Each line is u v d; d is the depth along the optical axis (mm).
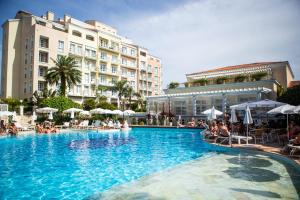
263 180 7055
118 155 12188
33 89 41469
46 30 43719
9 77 44438
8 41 44875
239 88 32906
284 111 12344
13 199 6016
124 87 51312
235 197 5688
